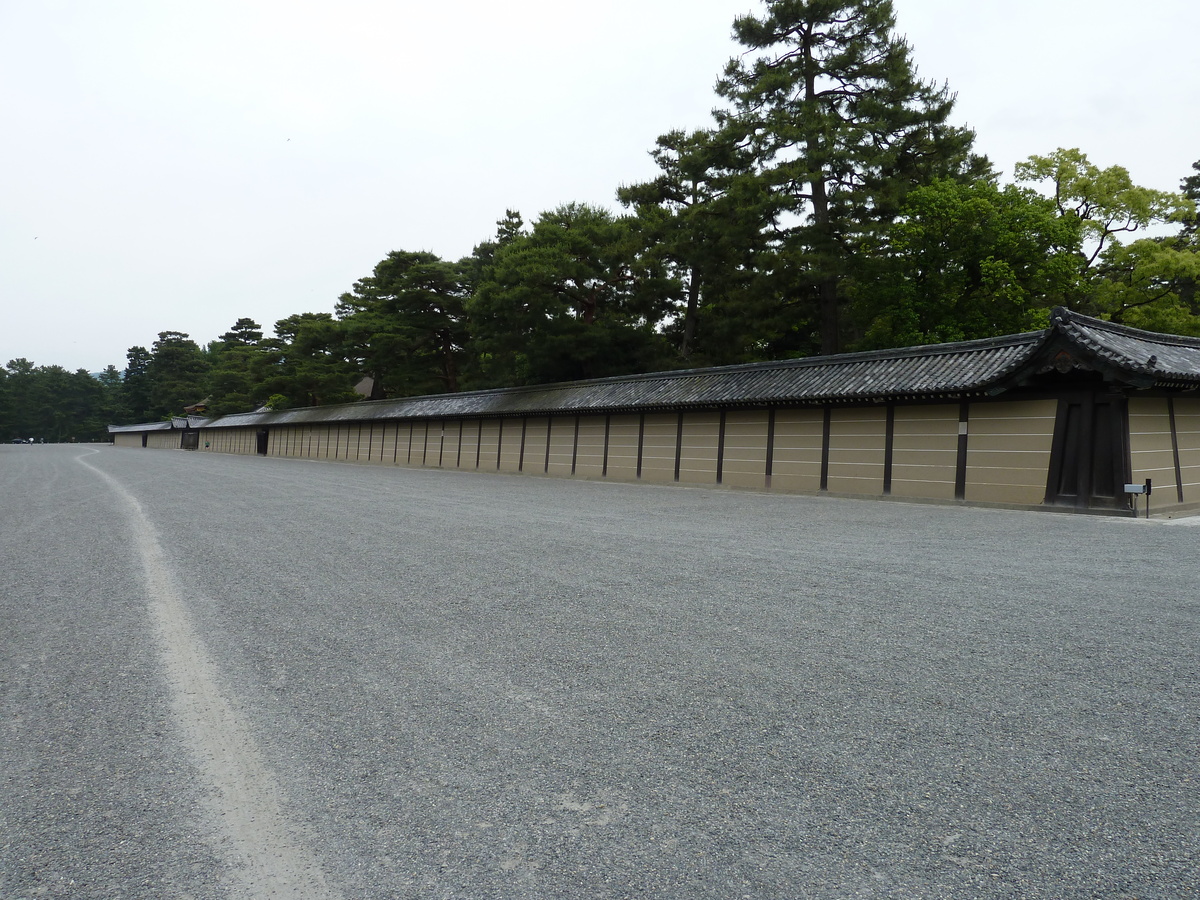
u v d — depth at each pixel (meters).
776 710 3.41
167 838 2.40
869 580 6.38
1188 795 2.62
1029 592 5.85
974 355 16.31
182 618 5.29
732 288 28.33
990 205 23.05
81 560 7.86
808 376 19.31
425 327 46.75
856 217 26.27
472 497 16.14
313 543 8.91
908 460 16.73
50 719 3.42
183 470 28.86
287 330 65.06
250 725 3.32
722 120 28.19
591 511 12.93
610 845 2.32
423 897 2.07
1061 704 3.46
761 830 2.40
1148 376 12.37
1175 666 3.99
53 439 106.88
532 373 35.66
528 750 3.02
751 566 7.11
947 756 2.93
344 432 44.53
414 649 4.45
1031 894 2.06
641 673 3.96
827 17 25.94
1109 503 13.15
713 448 21.38
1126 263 26.91
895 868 2.19
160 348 102.25
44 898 2.08
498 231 44.00
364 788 2.72
